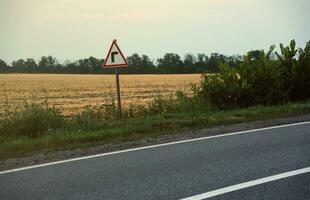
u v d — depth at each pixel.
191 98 16.55
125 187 6.14
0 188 6.21
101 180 6.54
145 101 25.77
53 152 8.98
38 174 7.00
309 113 14.41
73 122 13.12
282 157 7.84
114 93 36.66
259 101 16.66
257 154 8.13
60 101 28.95
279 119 13.05
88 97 33.16
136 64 111.19
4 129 11.85
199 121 12.86
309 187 5.97
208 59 104.12
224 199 5.52
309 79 17.75
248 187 6.00
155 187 6.11
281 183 6.17
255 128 11.41
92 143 9.90
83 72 116.44
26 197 5.76
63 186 6.25
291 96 17.88
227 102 16.44
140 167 7.32
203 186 6.10
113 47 13.66
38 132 11.75
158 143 9.60
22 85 53.12
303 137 9.85
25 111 12.48
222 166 7.26
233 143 9.34
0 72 120.19
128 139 10.29
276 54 18.11
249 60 17.19
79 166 7.51
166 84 51.22
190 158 7.93
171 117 13.95
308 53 17.94
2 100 29.59
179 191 5.89
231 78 16.86
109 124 12.72
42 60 123.62
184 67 109.69
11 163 7.96
